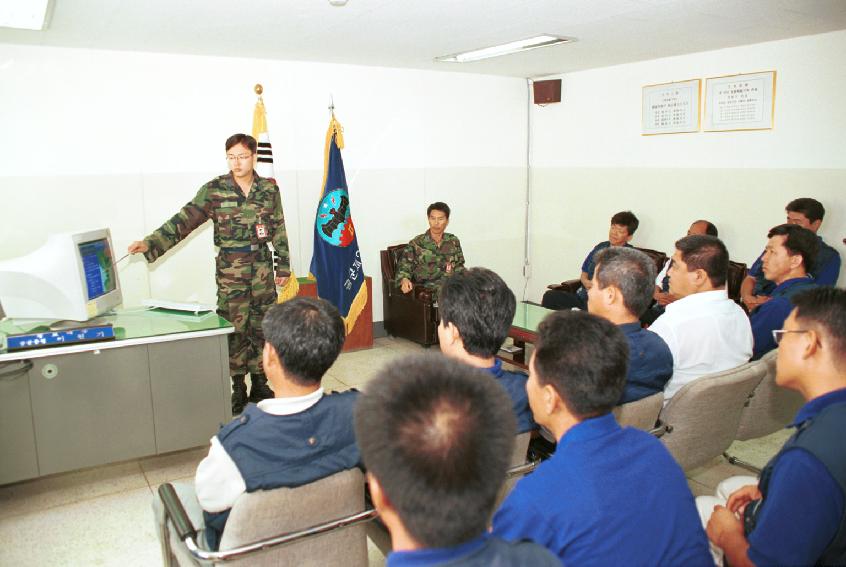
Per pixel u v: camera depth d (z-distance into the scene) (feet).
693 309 7.63
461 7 10.93
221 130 15.47
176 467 10.45
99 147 14.17
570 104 19.30
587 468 3.77
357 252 16.19
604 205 18.74
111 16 11.01
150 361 9.39
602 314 6.91
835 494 3.82
